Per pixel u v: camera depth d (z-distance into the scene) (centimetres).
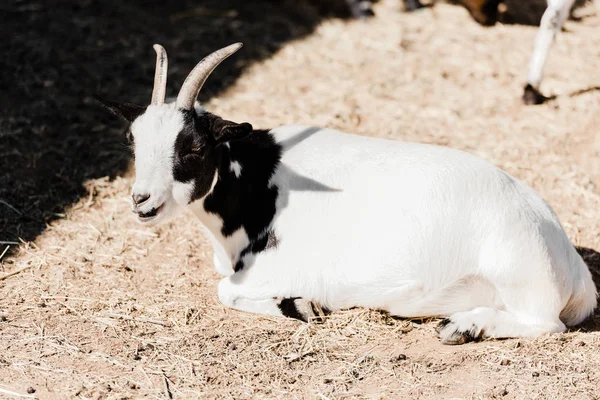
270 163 623
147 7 1192
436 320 625
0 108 934
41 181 817
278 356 574
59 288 655
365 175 615
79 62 1040
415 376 553
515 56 1102
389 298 604
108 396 526
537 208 602
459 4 1262
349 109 966
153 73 1034
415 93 1009
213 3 1226
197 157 570
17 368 550
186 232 753
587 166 864
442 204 587
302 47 1123
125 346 581
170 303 641
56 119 926
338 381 548
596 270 698
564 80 1034
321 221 611
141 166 566
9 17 1121
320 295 613
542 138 912
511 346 582
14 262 690
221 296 632
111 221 761
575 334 601
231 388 539
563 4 941
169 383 542
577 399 527
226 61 1073
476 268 586
